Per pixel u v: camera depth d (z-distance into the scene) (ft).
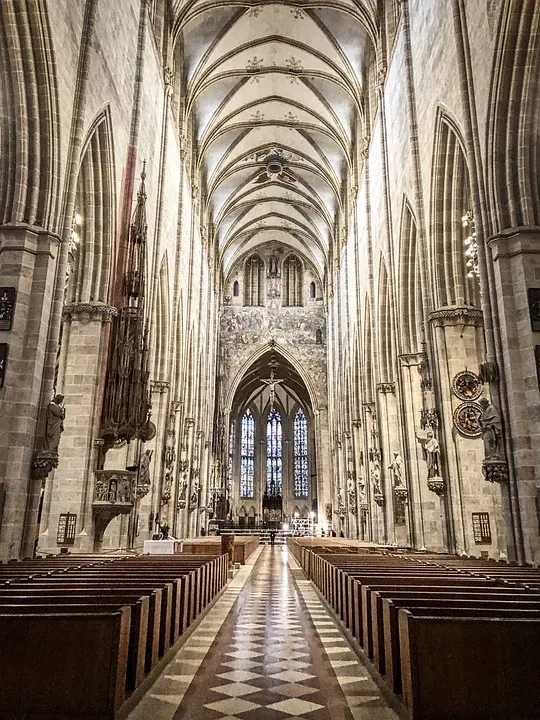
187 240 100.42
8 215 41.55
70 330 55.11
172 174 85.66
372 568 33.22
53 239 42.27
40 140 42.78
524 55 41.68
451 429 54.29
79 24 47.65
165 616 23.09
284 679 21.85
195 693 19.75
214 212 142.61
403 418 68.03
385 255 78.43
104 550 53.93
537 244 41.24
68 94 45.55
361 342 96.99
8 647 14.69
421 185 61.00
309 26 94.43
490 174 43.68
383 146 78.23
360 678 22.06
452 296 56.85
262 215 157.79
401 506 77.71
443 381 55.26
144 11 66.95
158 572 29.25
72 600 18.42
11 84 41.93
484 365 41.96
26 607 16.02
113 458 61.16
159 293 81.51
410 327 69.05
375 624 21.39
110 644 14.71
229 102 110.11
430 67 57.72
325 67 101.04
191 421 104.12
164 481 80.48
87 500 51.08
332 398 149.89
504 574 28.94
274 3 90.02
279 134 124.26
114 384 53.26
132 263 55.11
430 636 14.73
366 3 83.41
